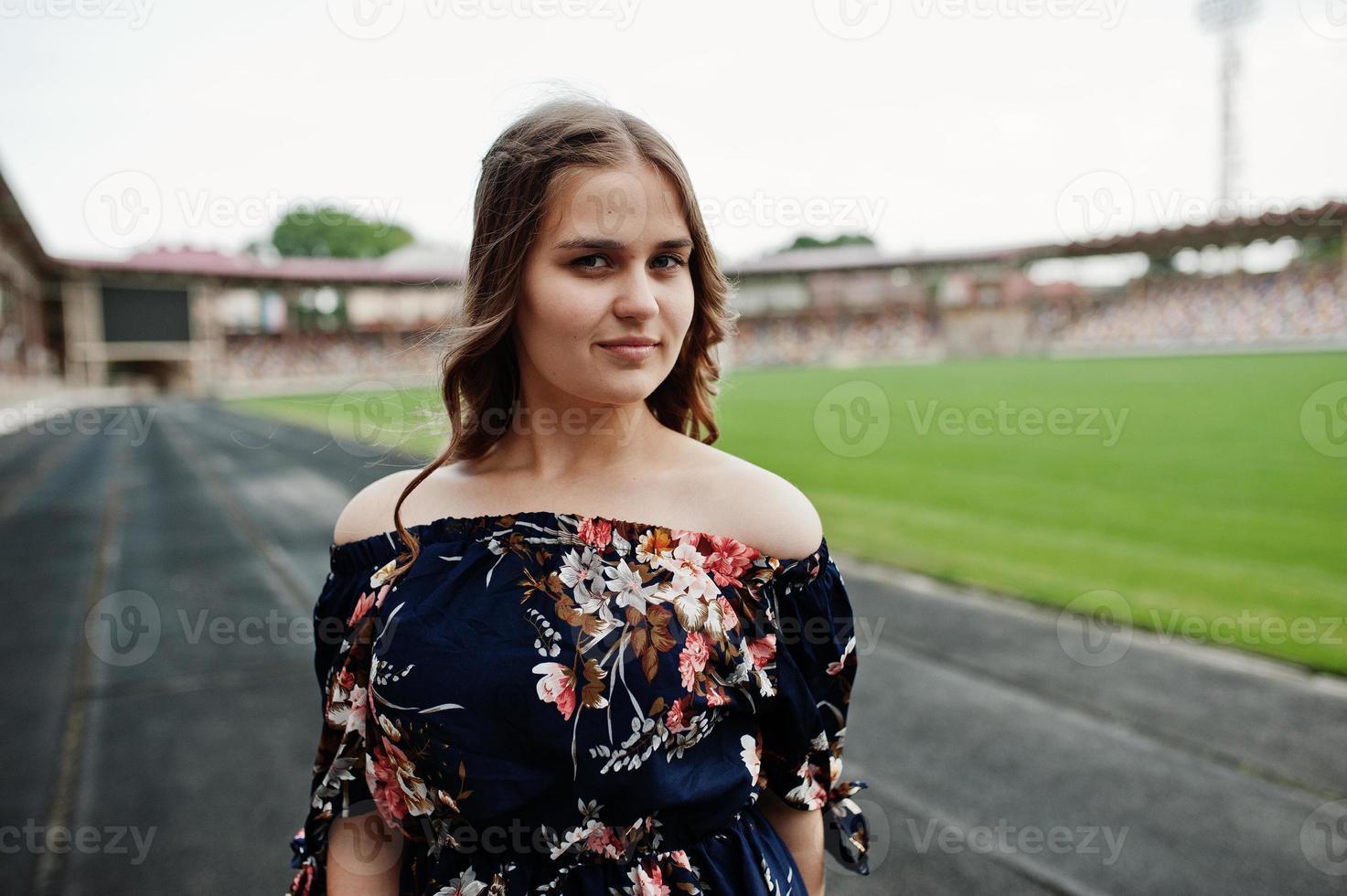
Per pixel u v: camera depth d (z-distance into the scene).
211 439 18.28
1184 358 30.53
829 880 2.31
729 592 0.86
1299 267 36.69
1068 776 2.87
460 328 0.90
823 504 8.39
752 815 0.91
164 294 44.12
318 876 0.95
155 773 2.92
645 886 0.82
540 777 0.80
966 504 8.26
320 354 47.44
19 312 36.00
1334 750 3.02
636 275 0.82
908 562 5.91
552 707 0.79
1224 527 6.98
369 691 0.87
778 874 0.88
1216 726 3.23
